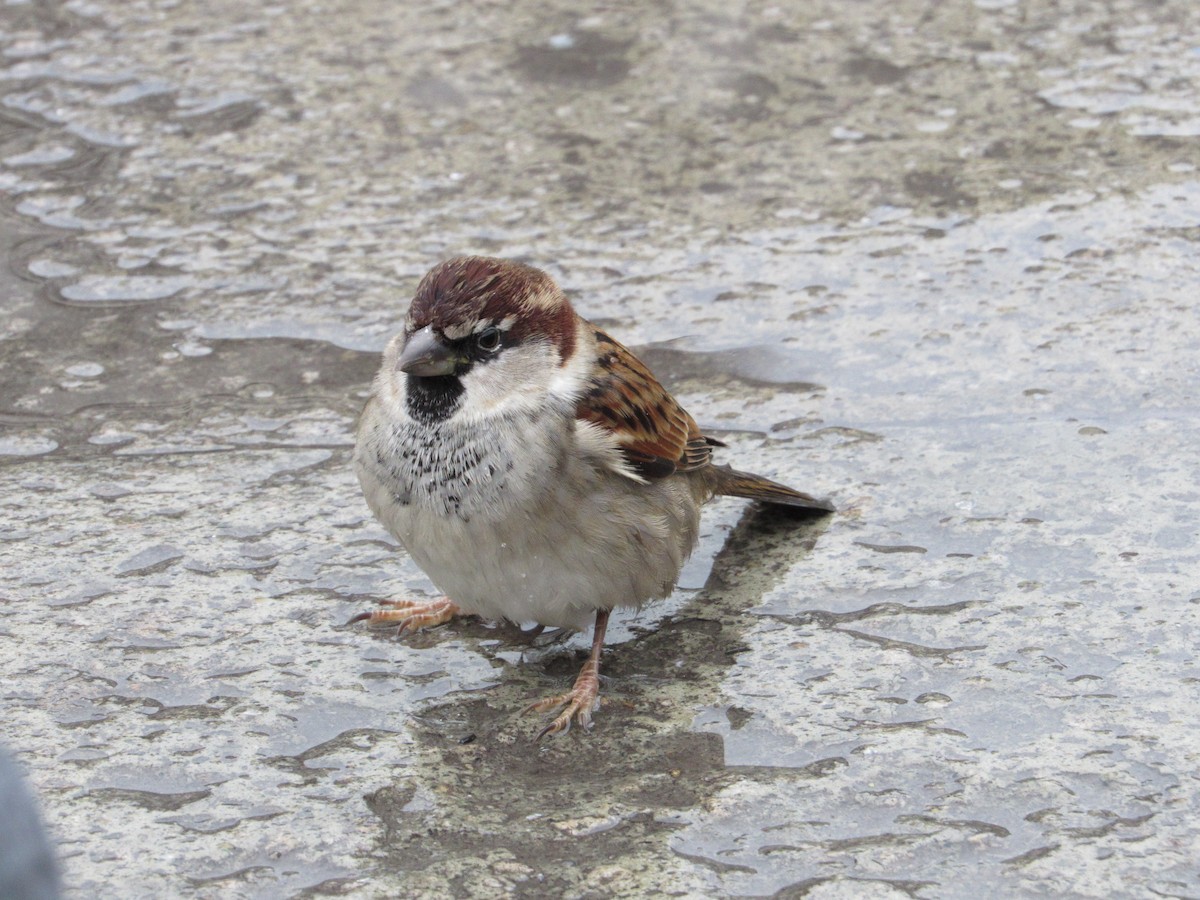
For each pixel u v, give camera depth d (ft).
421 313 27.43
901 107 52.60
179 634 29.76
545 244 45.60
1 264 44.88
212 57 57.00
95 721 27.14
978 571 30.99
